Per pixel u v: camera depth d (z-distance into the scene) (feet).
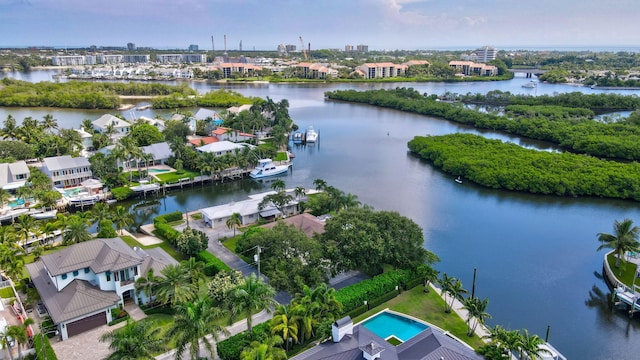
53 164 452.35
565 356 229.04
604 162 520.83
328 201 377.71
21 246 311.47
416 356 171.73
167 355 204.74
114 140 609.01
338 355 171.12
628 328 253.24
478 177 502.79
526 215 420.36
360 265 264.31
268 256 265.54
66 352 205.67
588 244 359.66
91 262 237.25
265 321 225.76
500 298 282.15
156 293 234.38
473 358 173.99
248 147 552.82
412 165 590.96
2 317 219.41
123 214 347.97
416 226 287.28
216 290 235.81
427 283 273.75
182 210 426.10
